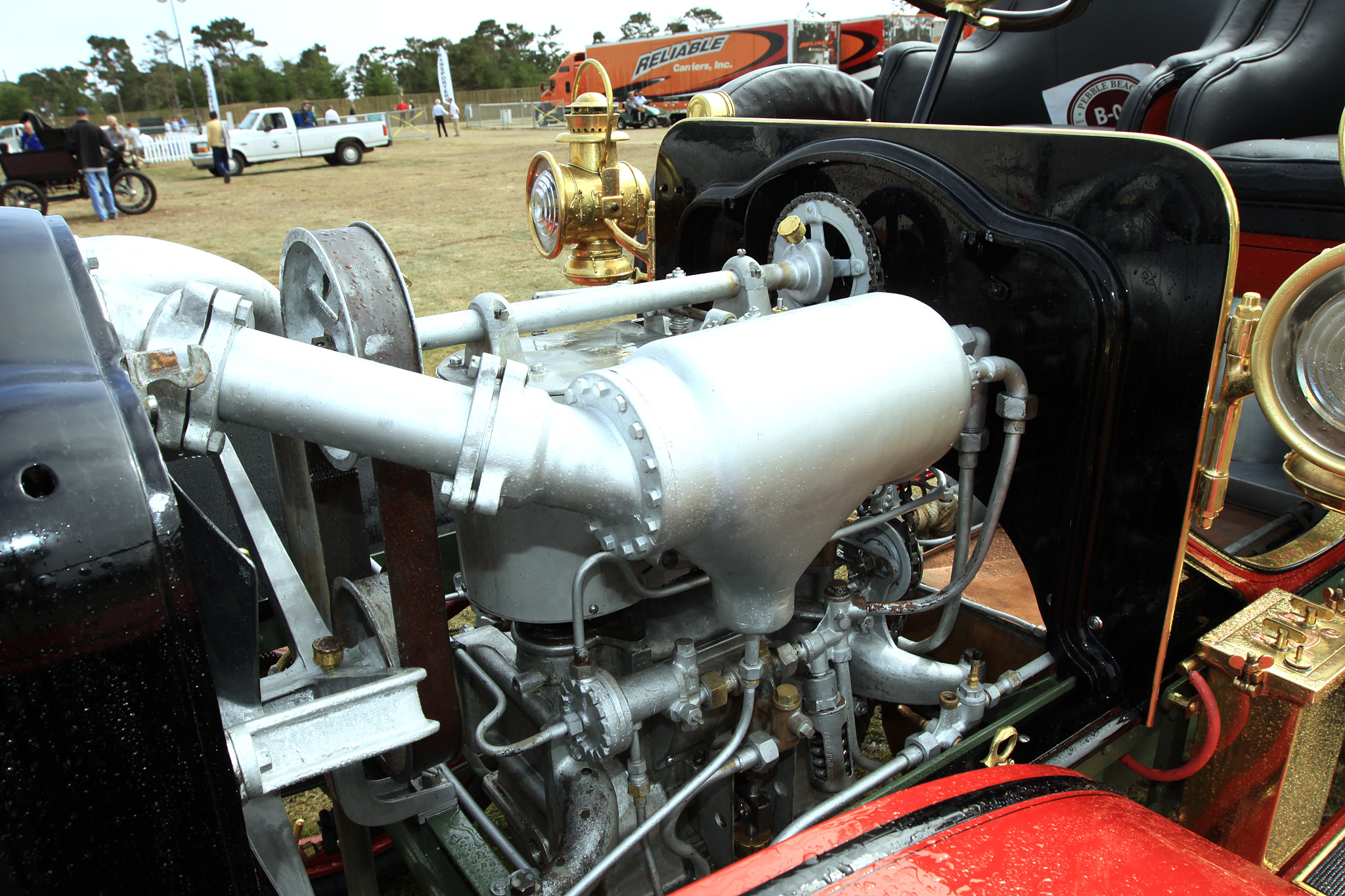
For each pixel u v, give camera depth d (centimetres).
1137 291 122
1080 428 130
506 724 143
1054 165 128
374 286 97
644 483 92
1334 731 136
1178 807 148
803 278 154
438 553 105
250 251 888
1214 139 219
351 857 140
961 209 137
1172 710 139
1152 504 128
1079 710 140
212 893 71
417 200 1266
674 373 97
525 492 89
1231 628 133
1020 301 134
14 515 60
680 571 127
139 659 64
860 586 163
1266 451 205
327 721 92
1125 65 309
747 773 137
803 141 174
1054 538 140
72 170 1263
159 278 114
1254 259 202
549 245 248
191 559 91
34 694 61
